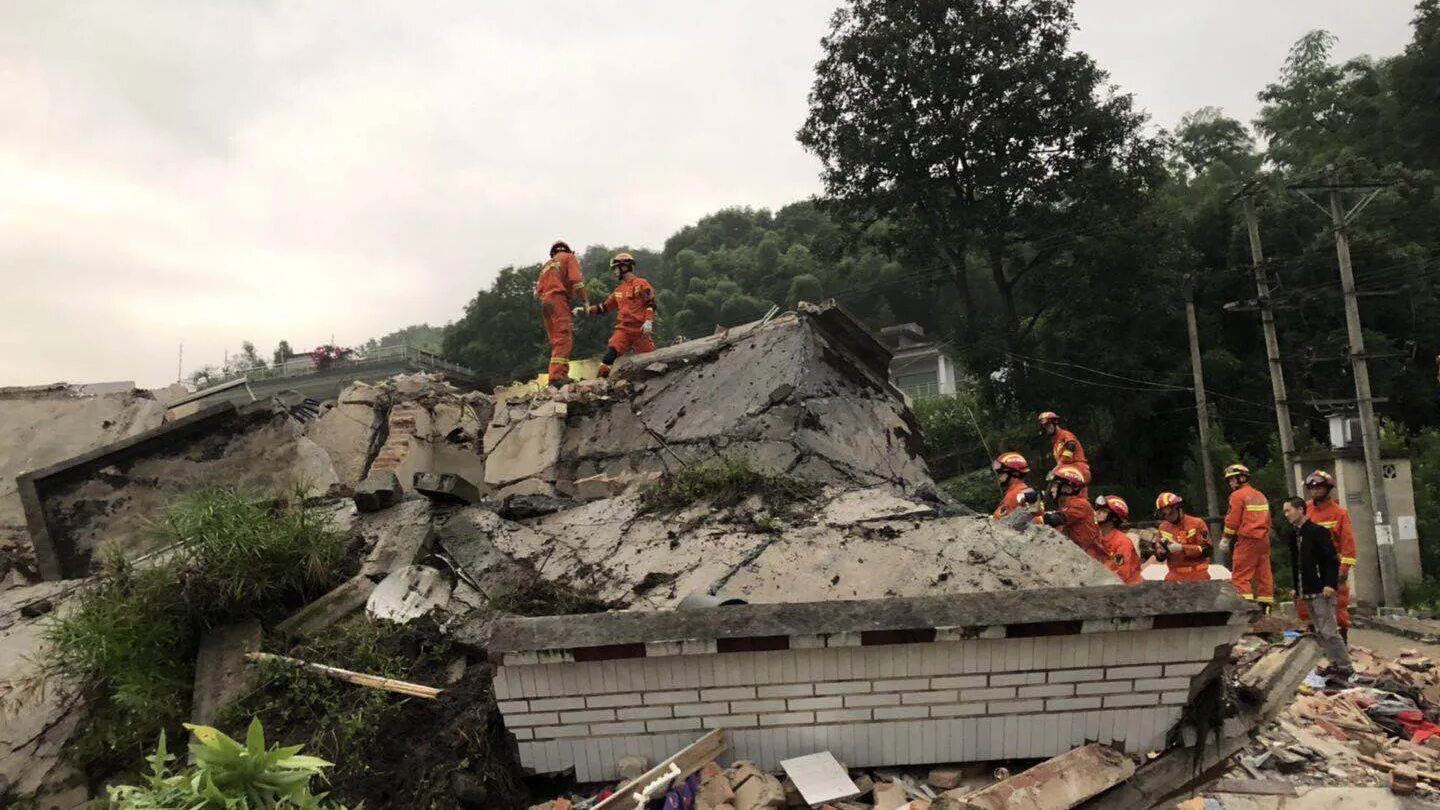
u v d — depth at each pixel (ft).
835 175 78.43
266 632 14.61
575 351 89.25
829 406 19.53
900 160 75.36
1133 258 74.43
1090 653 11.84
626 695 11.85
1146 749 12.27
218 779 8.65
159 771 9.07
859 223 86.33
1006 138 73.61
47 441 22.84
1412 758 21.77
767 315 21.34
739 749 12.06
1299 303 68.54
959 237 76.79
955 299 117.91
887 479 19.75
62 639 13.94
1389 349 81.97
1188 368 80.23
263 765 8.81
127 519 18.75
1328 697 25.82
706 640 11.28
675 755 11.51
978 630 11.35
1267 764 21.33
